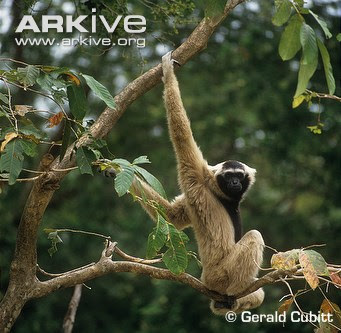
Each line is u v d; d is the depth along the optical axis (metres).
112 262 7.67
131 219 21.31
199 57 21.81
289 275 7.34
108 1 9.76
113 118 7.98
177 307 19.38
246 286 8.71
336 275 6.68
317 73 19.81
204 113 22.14
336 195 20.92
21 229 7.33
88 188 21.77
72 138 9.65
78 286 9.94
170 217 9.46
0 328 7.47
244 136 21.86
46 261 19.48
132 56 10.42
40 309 19.38
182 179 9.01
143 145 22.84
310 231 20.92
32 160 18.36
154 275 7.79
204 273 8.91
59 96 6.41
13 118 6.46
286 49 5.10
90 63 19.45
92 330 20.58
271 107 20.81
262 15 20.95
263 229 21.36
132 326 20.95
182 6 9.79
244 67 21.19
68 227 20.02
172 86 8.56
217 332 18.83
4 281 18.25
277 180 22.19
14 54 16.64
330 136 20.39
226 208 9.52
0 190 6.84
